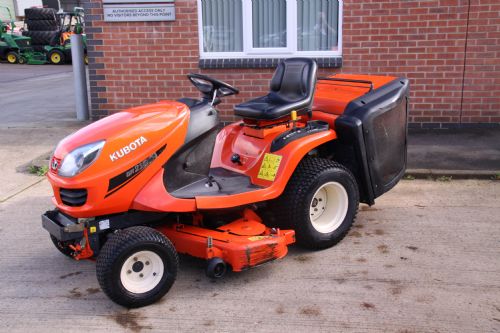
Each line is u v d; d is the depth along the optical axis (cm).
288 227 429
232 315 348
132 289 354
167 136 370
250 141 446
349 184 444
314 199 441
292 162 414
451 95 775
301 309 352
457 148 698
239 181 421
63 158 352
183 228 404
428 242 450
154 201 361
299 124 456
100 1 788
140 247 348
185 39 795
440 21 750
